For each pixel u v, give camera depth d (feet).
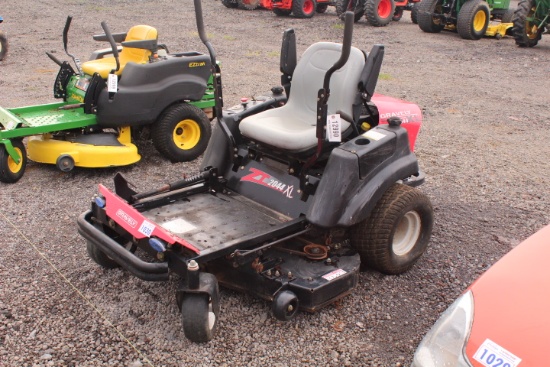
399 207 11.80
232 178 13.24
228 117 13.48
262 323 10.89
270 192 12.53
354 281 11.27
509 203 16.31
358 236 11.94
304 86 13.47
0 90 27.55
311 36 42.88
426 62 35.88
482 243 14.01
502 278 7.77
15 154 16.69
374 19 47.42
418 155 20.06
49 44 38.73
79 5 55.88
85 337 10.37
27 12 51.34
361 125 14.35
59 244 13.62
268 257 11.41
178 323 10.82
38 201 15.92
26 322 10.73
